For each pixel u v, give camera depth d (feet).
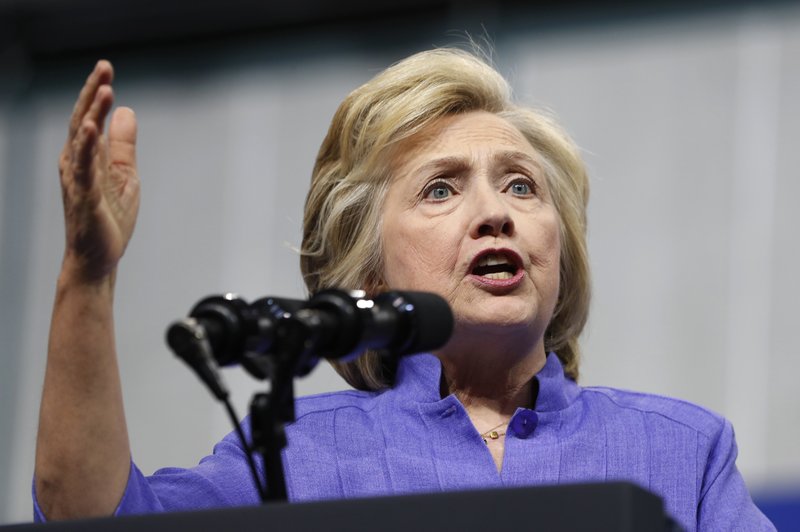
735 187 44.93
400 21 53.88
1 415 51.98
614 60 48.16
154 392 48.96
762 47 46.11
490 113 25.18
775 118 45.24
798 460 41.70
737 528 21.81
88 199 17.20
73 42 57.72
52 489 17.97
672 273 44.70
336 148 25.91
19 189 55.72
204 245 51.24
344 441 23.09
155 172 53.01
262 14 55.06
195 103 54.24
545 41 49.73
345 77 53.52
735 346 43.32
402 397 23.59
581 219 26.16
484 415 23.79
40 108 57.31
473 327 22.85
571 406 23.43
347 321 16.20
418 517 13.98
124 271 51.13
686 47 47.24
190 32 55.83
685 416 23.38
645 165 46.29
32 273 53.93
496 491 13.85
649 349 44.16
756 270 43.86
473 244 23.00
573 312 25.71
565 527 13.55
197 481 21.79
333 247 25.54
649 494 13.75
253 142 52.75
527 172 24.13
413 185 24.16
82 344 17.79
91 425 17.92
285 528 14.28
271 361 16.35
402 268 23.94
